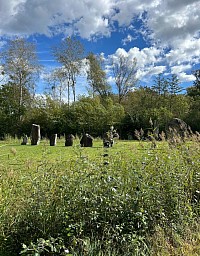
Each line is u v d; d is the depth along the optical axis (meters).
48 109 31.66
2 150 8.80
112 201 3.13
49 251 2.70
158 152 4.15
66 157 5.03
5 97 31.25
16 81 32.47
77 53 34.84
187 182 3.93
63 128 30.52
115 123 30.70
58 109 31.62
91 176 3.27
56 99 34.06
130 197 3.23
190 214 3.52
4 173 3.56
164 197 3.49
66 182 3.15
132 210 3.17
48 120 30.75
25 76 32.72
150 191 3.34
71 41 34.59
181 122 11.64
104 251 2.85
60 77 34.56
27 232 2.89
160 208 3.31
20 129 31.05
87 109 30.88
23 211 2.93
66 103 33.28
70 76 34.84
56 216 2.97
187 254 2.87
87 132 30.30
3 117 30.48
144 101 35.31
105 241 2.93
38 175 3.28
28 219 2.91
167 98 34.78
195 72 43.91
